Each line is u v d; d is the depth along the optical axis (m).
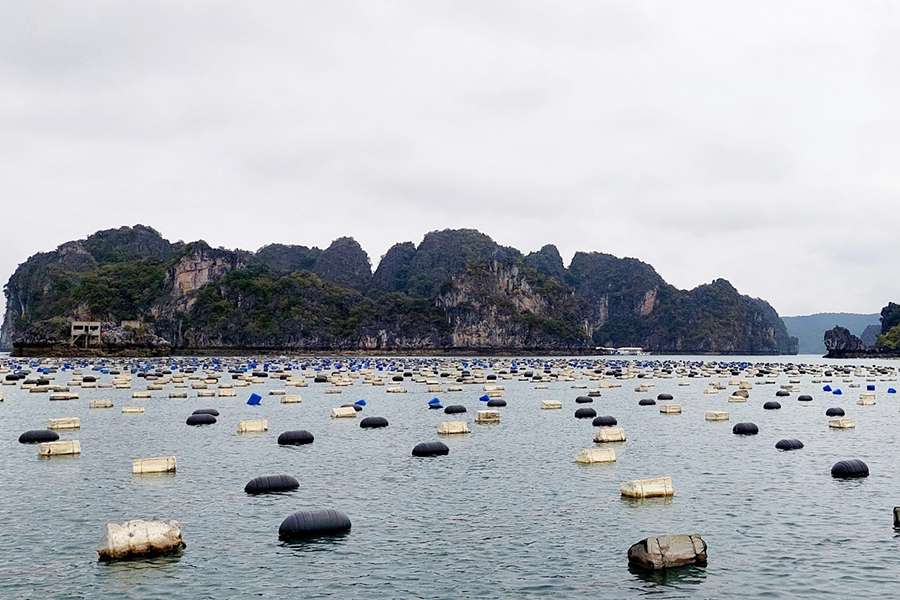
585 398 67.75
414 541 21.98
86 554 20.86
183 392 75.56
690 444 40.97
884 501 26.52
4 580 18.75
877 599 17.25
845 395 81.25
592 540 21.98
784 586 18.09
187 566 19.75
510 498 27.45
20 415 57.28
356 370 136.38
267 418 54.81
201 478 31.20
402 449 39.28
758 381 107.38
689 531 22.80
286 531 22.20
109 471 32.84
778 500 26.77
